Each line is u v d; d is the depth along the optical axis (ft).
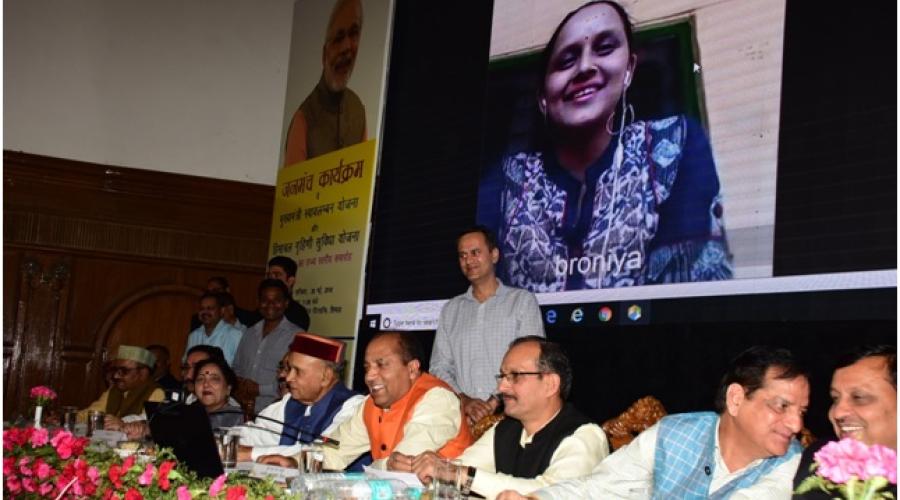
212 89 28.12
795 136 12.97
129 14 27.45
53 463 7.73
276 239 26.11
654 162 15.01
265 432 13.75
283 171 26.53
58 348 26.35
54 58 26.61
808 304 12.48
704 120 14.28
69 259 26.63
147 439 12.84
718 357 13.56
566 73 16.97
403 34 22.29
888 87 11.92
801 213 12.75
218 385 14.84
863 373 6.95
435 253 19.93
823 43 12.78
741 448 7.87
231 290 28.17
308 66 26.37
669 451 8.27
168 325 27.53
